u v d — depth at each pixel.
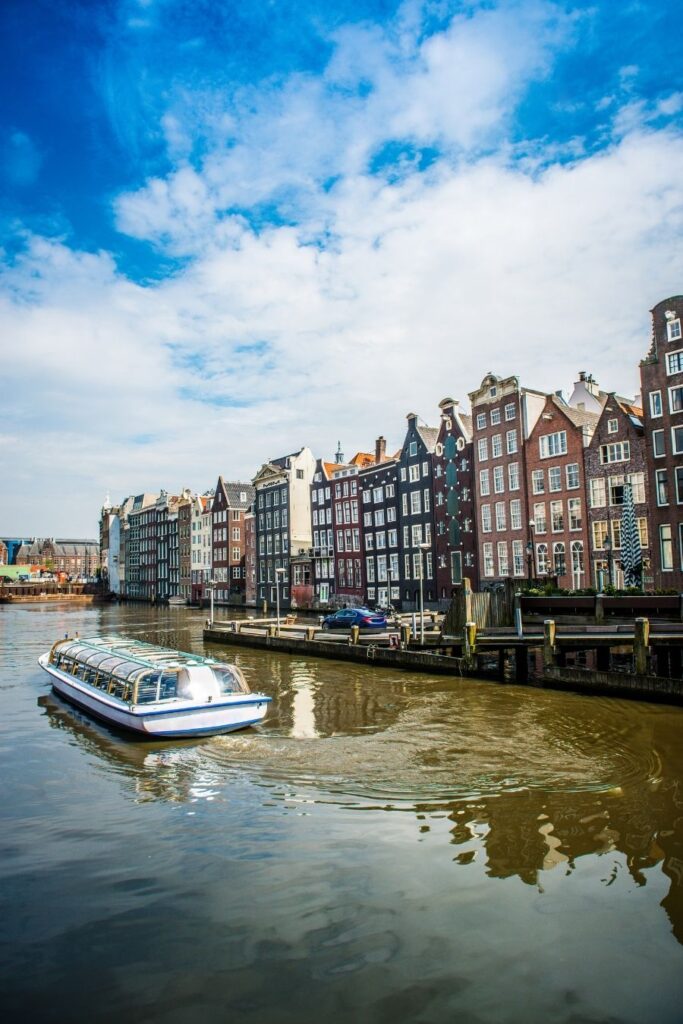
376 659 31.66
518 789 13.85
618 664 28.56
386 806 13.13
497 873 10.18
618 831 11.60
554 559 46.19
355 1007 7.22
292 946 8.37
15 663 37.00
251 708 19.81
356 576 69.06
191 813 13.12
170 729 18.95
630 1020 6.96
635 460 40.91
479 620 29.84
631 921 8.80
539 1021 6.96
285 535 83.06
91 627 64.12
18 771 16.33
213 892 9.82
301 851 11.15
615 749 16.52
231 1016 7.14
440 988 7.50
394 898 9.48
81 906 9.52
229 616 76.88
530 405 49.47
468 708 21.70
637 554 30.36
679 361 37.75
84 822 12.78
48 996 7.54
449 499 56.53
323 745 17.81
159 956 8.25
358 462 72.50
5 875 10.53
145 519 140.00
